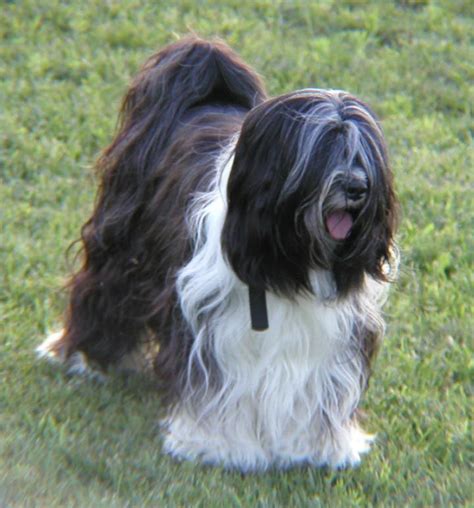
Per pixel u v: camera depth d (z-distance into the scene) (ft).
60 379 29.40
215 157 24.54
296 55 49.39
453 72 49.39
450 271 36.01
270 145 20.80
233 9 53.47
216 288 23.24
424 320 32.94
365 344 24.82
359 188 20.34
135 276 27.14
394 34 52.70
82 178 40.70
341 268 21.99
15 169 40.96
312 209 20.59
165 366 25.14
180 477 24.98
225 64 27.32
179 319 24.48
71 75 47.42
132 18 52.06
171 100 26.68
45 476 24.12
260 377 24.09
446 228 37.70
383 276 22.54
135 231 26.81
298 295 22.38
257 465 25.66
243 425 24.93
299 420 24.89
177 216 24.66
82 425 27.35
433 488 25.75
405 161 42.01
